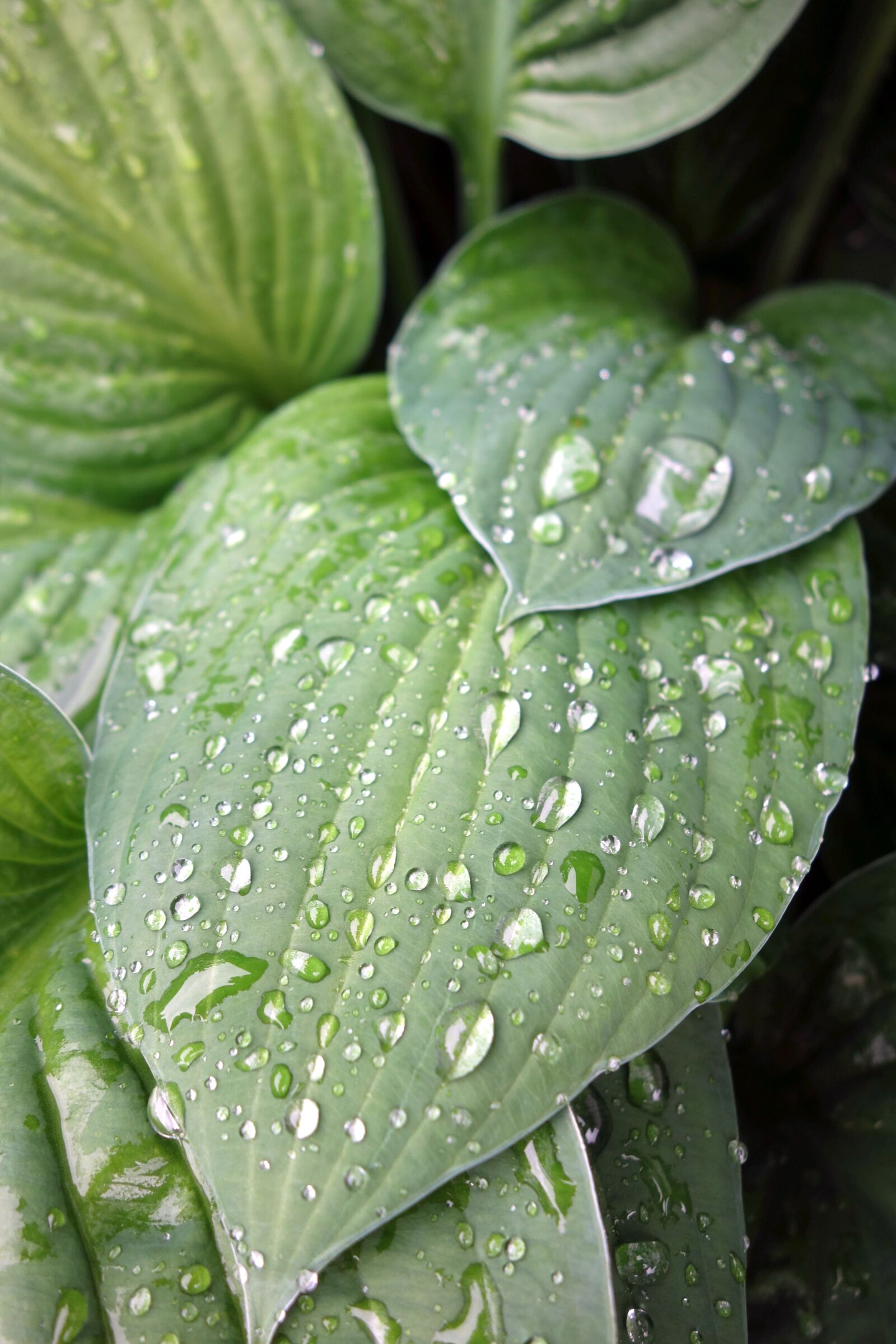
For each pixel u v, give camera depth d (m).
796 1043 0.54
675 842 0.48
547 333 0.57
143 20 0.56
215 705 0.50
